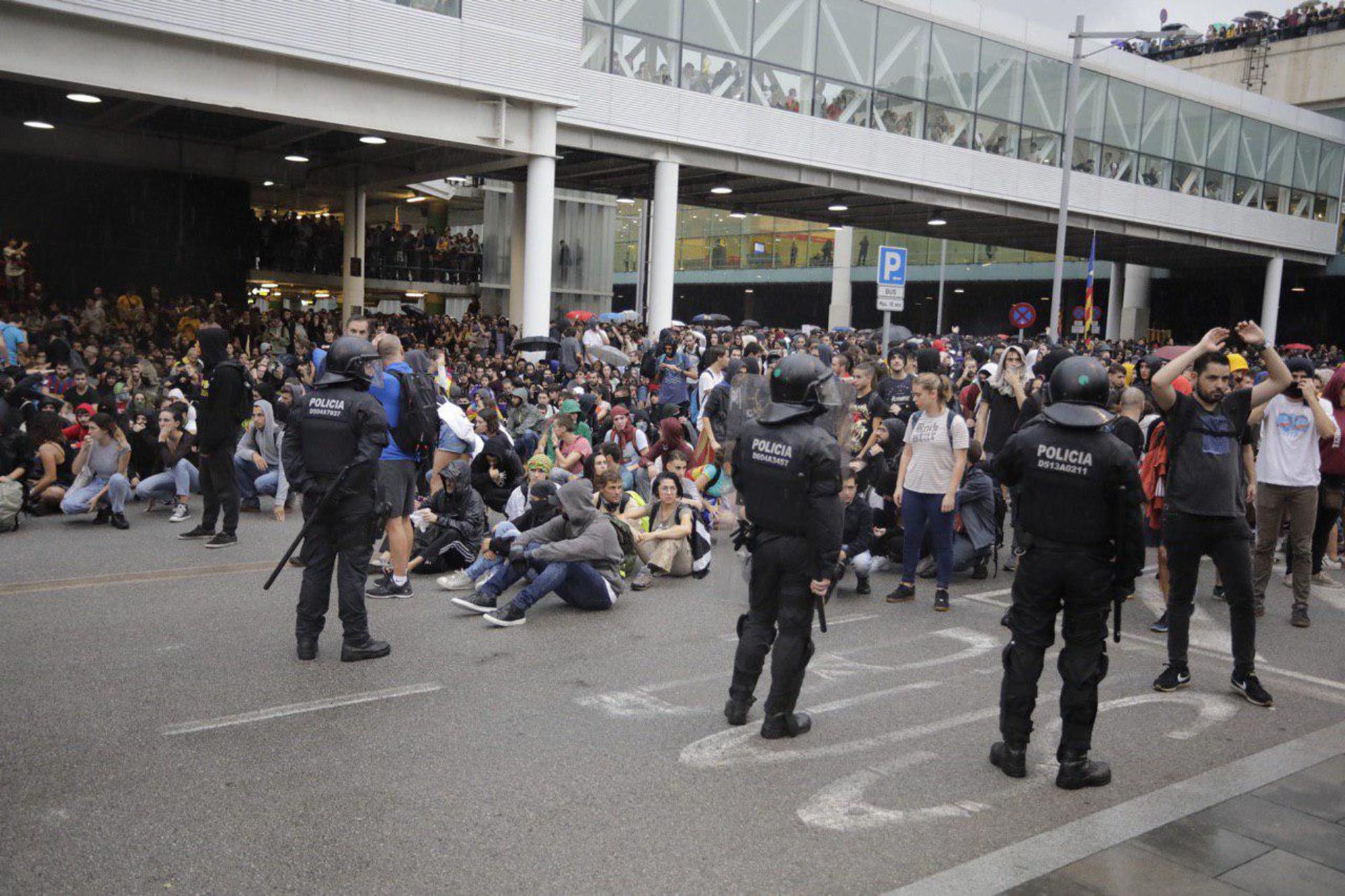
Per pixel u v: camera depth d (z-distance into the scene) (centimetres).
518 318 2366
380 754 497
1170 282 4897
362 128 1661
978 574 927
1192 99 3303
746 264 6228
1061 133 2902
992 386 969
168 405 1078
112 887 371
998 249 5166
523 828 425
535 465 830
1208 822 444
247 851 400
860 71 2403
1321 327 5022
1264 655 715
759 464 531
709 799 459
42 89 1762
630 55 2020
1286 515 958
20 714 533
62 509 1033
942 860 409
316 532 632
